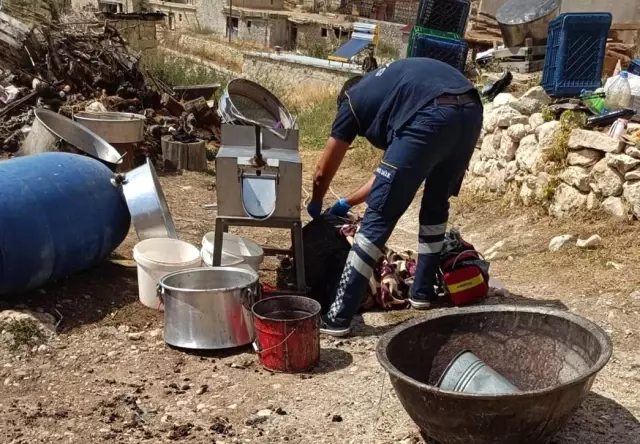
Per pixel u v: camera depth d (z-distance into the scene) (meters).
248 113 4.88
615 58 8.60
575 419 3.43
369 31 26.11
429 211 4.69
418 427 3.33
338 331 4.33
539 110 6.74
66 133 6.43
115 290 4.86
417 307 4.78
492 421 2.82
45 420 3.40
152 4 48.97
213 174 8.84
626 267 5.09
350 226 4.86
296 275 4.63
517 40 8.73
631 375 3.88
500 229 6.37
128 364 3.96
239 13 42.56
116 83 9.95
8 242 4.24
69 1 20.83
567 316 3.39
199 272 4.38
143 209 4.93
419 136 4.15
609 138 5.73
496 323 3.55
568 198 6.07
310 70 25.44
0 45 9.44
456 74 4.35
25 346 4.07
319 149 11.06
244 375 3.86
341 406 3.55
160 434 3.31
